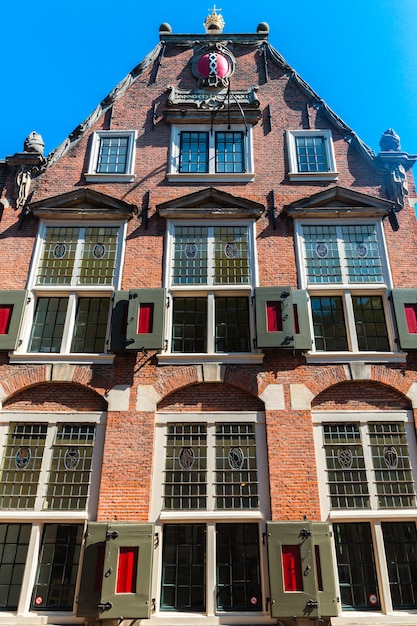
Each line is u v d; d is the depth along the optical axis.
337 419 10.33
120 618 8.40
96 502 9.62
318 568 8.81
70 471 9.99
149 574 8.66
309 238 12.23
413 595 9.10
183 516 9.46
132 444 10.01
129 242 12.13
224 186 12.98
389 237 12.21
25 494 9.80
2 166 13.56
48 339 11.31
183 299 11.66
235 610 8.94
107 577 8.59
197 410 10.42
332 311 11.54
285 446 9.99
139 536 8.92
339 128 13.83
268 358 10.77
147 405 10.35
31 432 10.33
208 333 11.14
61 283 11.79
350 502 9.69
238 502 9.70
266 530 9.15
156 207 12.41
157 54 15.23
